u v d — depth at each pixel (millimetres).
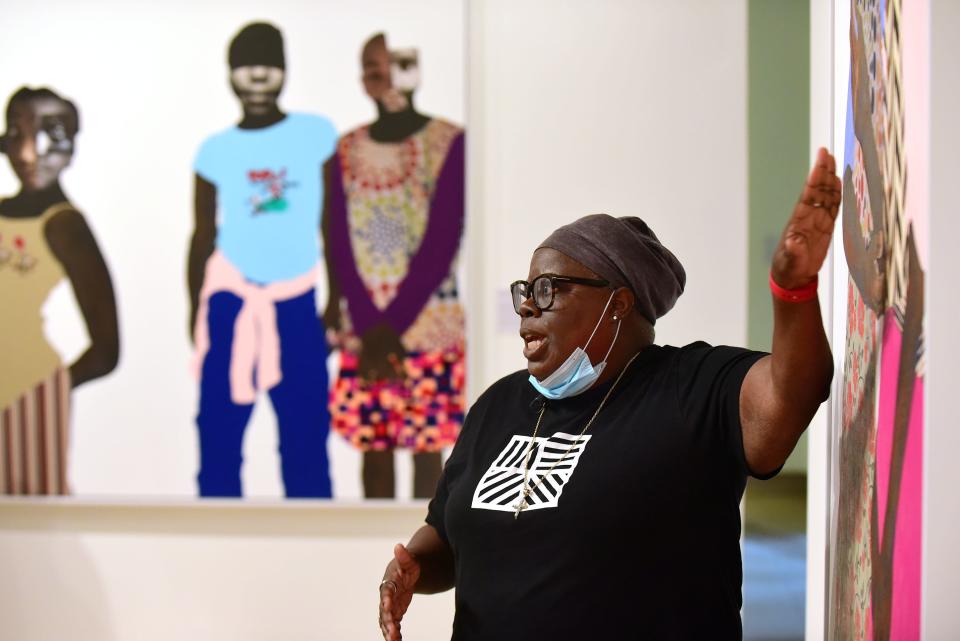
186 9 2918
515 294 1602
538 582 1400
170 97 2918
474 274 2867
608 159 2852
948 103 979
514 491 1479
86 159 2928
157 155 2918
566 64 2865
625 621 1355
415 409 2844
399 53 2867
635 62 2852
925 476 984
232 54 2908
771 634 2768
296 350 2875
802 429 1242
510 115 2869
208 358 2898
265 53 2896
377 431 2852
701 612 1366
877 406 1255
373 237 2863
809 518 1898
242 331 2891
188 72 2918
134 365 2916
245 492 2879
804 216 1114
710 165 2828
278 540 2914
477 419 1711
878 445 1245
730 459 1367
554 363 1513
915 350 1040
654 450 1379
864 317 1353
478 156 2875
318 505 2855
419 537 1777
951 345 974
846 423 1505
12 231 2928
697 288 2820
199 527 2928
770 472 1303
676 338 2826
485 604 1461
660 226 2836
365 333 2857
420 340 2848
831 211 1109
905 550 1085
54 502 2908
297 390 2871
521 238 2861
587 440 1462
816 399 1204
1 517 2936
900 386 1113
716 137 2830
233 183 2898
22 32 2934
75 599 2928
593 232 1539
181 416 2902
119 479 2910
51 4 2934
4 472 2922
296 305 2877
